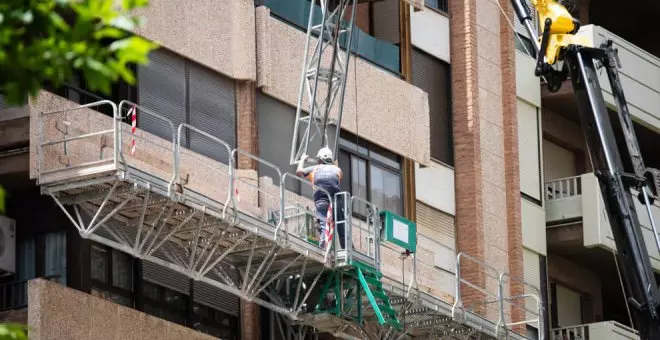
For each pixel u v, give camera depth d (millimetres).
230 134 33219
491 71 44812
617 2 53625
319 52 34312
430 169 42000
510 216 44500
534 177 47250
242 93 33656
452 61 43750
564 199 47781
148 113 28281
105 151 28078
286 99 34812
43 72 9492
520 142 46969
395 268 37031
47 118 27109
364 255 32281
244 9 33781
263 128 34250
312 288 31469
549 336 46062
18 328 9812
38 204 29562
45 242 29391
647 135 52188
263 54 34156
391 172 38688
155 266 31062
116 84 30531
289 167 34719
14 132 28047
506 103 45281
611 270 50594
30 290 26875
